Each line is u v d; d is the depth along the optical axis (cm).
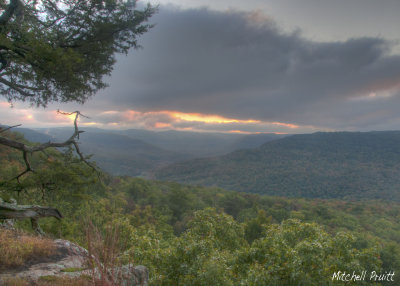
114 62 944
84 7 848
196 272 761
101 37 859
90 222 287
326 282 720
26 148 802
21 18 754
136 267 403
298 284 688
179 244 841
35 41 684
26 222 1328
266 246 828
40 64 706
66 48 822
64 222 1355
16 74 760
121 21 855
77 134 915
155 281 755
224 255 889
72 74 751
